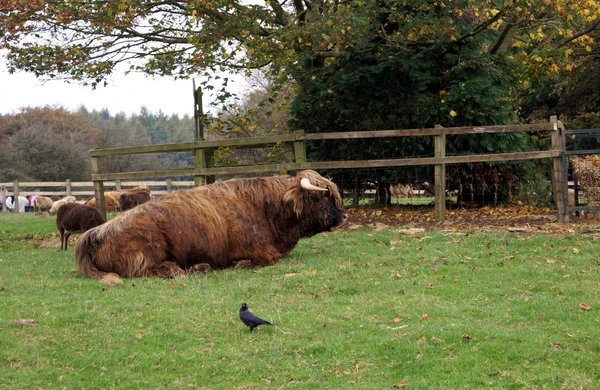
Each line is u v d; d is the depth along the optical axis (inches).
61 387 237.0
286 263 402.0
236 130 731.4
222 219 395.9
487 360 247.3
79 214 503.8
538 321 287.3
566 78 1179.9
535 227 469.4
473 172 629.9
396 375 240.4
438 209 518.3
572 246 409.4
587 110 1282.0
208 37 581.0
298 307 314.0
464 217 534.9
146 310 307.3
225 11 591.2
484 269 370.6
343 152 649.0
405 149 623.8
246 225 400.8
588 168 506.9
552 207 648.4
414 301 317.1
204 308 310.2
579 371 236.8
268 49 586.6
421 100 610.2
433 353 255.8
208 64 643.5
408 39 583.5
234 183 414.9
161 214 385.1
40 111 2447.1
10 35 633.0
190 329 285.0
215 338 277.0
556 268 365.4
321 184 416.5
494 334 269.0
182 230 385.1
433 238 452.8
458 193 643.5
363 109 639.8
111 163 2043.6
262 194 411.8
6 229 671.8
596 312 295.0
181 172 566.3
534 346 256.4
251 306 316.5
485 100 599.5
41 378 243.4
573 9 572.4
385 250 428.8
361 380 237.1
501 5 561.9
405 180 639.1
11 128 2417.6
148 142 2704.2
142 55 677.3
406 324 286.8
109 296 331.3
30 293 345.1
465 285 343.6
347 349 262.1
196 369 249.8
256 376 243.4
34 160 1996.8
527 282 343.0
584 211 523.8
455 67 603.5
